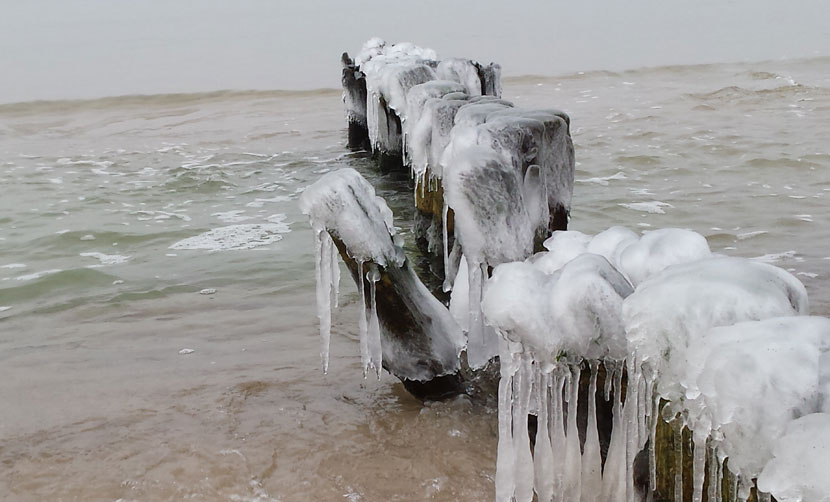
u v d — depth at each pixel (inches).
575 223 287.6
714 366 79.2
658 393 94.3
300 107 610.9
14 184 385.1
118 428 153.8
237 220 317.7
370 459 136.4
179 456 141.0
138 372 181.0
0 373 183.8
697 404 84.0
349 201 137.6
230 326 208.7
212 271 255.9
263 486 130.4
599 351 106.2
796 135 416.2
